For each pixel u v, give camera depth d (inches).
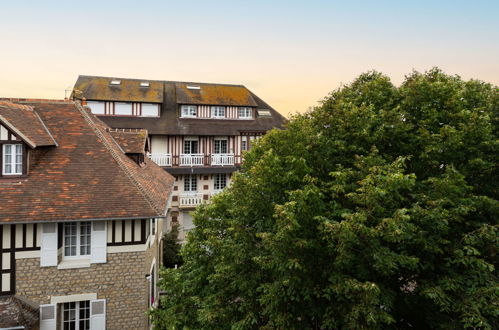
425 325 446.6
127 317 557.6
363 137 425.7
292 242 323.3
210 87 1478.8
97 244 542.0
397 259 321.7
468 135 403.9
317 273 367.6
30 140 541.3
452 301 350.0
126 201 556.1
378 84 526.0
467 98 487.5
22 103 677.3
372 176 331.9
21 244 512.4
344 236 293.0
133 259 558.6
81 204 532.1
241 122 1421.0
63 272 528.7
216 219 524.7
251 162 500.4
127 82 1382.9
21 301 509.0
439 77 517.7
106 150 628.7
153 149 1264.8
